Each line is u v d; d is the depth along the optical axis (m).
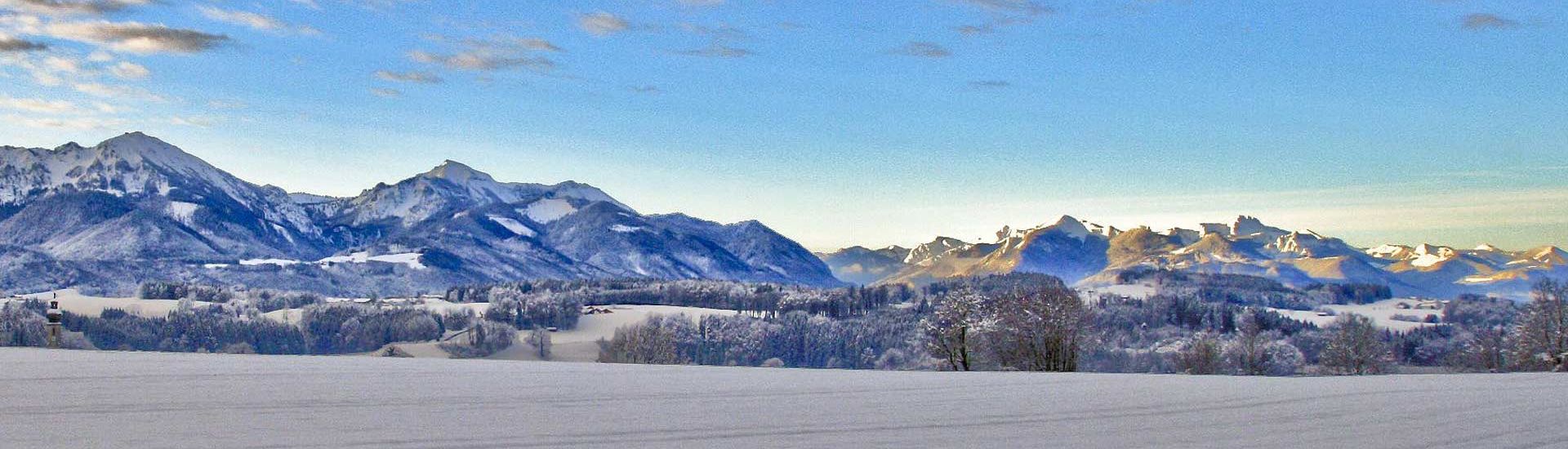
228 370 28.86
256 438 16.38
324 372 28.72
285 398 21.78
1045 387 28.00
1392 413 21.78
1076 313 68.94
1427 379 33.44
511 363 34.56
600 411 20.64
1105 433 18.44
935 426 19.00
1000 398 24.30
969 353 69.81
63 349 37.44
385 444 16.02
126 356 34.06
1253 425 19.72
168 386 23.84
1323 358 98.44
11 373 26.48
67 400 20.91
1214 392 26.83
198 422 18.03
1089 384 29.41
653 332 107.19
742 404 22.22
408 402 21.47
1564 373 37.34
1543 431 18.80
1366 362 95.69
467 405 21.22
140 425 17.66
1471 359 102.81
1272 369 98.75
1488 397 25.70
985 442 17.14
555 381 27.22
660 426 18.48
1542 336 78.12
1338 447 16.98
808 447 16.48
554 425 18.48
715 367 36.56
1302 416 21.23
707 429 18.25
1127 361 110.62
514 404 21.52
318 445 15.81
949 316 69.88
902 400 23.59
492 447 15.95
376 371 29.36
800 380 29.25
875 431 18.25
